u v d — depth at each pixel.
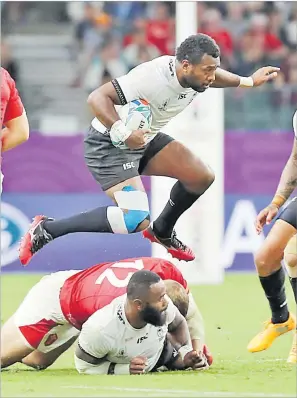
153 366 19.47
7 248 43.88
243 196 43.81
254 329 28.59
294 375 18.98
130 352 18.98
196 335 20.56
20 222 43.66
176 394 16.34
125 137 19.81
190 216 38.62
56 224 21.53
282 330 22.50
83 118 49.47
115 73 52.03
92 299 19.39
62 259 43.81
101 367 19.33
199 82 20.11
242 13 51.69
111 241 43.50
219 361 22.12
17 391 16.92
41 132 43.31
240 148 43.62
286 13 51.81
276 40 50.66
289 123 44.09
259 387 17.31
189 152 22.03
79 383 17.83
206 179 22.08
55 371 20.33
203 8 51.31
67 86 50.53
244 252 44.06
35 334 20.17
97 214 21.28
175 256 23.42
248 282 40.75
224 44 49.50
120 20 53.84
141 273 18.34
